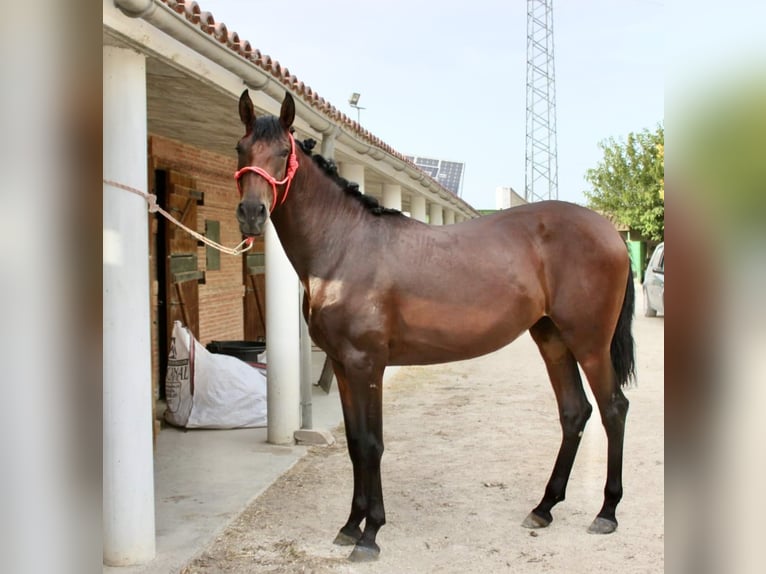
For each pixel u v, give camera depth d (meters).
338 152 6.44
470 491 4.36
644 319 15.82
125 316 3.15
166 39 3.26
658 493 4.26
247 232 3.00
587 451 5.37
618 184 26.67
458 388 8.12
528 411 6.77
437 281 3.37
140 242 3.20
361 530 3.65
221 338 8.39
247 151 3.08
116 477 3.18
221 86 3.96
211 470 4.75
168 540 3.54
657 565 3.26
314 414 6.48
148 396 3.28
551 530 3.72
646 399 7.25
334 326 3.31
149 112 5.16
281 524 3.83
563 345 3.83
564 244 3.57
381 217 3.48
